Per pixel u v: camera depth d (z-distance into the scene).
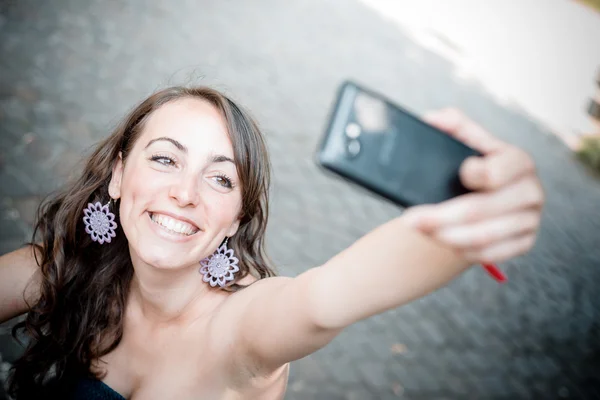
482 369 4.61
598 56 12.13
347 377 3.95
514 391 4.52
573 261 6.82
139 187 1.61
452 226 0.73
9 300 1.98
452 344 4.72
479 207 0.72
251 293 1.59
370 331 4.48
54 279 1.92
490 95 9.67
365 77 8.05
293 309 1.19
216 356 1.61
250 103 6.20
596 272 6.78
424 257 0.93
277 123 6.11
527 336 5.23
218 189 1.63
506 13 12.85
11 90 4.88
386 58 8.87
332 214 5.31
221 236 1.67
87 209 1.90
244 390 1.63
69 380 1.89
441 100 8.59
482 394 4.35
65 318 1.91
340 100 0.95
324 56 8.00
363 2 10.54
